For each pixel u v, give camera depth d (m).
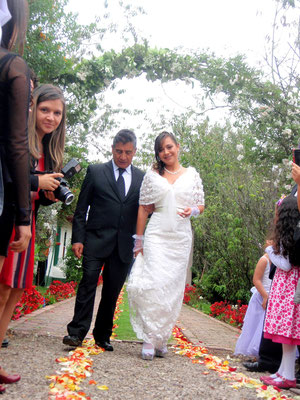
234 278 12.88
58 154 4.04
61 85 7.08
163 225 5.02
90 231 5.09
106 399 3.01
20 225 2.44
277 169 8.05
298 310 3.92
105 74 7.02
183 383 3.71
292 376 3.87
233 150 16.89
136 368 4.16
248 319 5.26
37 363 3.78
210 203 14.10
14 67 2.38
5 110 2.38
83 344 5.05
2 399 2.61
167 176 5.19
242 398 3.36
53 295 11.85
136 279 4.92
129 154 5.20
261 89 7.18
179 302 5.03
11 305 3.48
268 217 10.32
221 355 5.54
